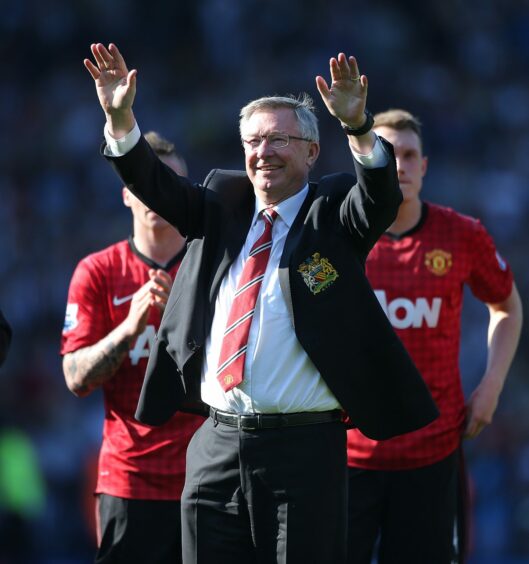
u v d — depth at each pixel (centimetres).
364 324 1545
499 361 2069
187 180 1648
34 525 4066
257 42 6494
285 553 1529
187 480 1631
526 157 6216
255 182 1592
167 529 1930
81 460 4338
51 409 4575
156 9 6700
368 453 1942
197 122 6166
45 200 5806
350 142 1499
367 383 1546
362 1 6675
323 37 6488
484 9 6862
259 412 1544
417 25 6706
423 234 2011
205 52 6538
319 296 1534
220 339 1577
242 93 6278
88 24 6669
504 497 4091
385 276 1992
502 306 2102
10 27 6606
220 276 1590
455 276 2006
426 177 5988
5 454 4078
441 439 1964
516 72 6688
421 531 1959
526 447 4266
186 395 1627
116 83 1556
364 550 1962
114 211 5762
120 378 1952
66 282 5419
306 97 1641
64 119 6216
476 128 6300
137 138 1559
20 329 5172
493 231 5809
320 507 1534
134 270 1994
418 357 1977
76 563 3981
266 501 1547
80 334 1969
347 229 1554
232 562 1585
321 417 1552
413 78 6431
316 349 1523
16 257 5509
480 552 4009
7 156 6062
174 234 1988
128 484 1933
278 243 1577
